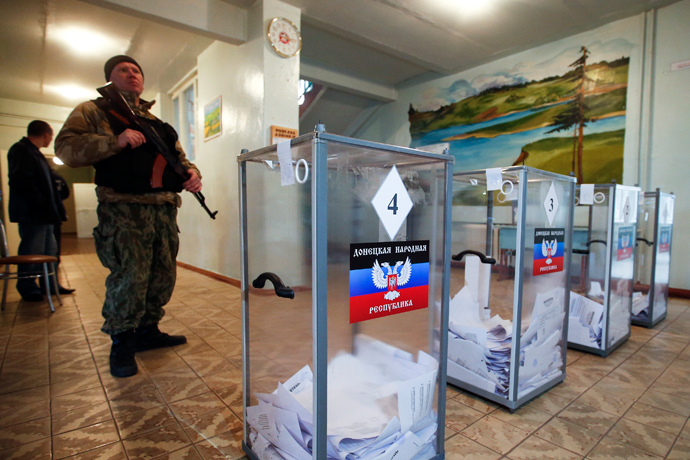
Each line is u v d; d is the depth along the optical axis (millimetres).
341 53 5168
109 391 1645
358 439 918
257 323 1148
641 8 3670
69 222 12344
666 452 1234
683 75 3555
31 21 3988
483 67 5141
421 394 1032
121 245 1792
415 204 1062
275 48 3439
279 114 3518
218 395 1615
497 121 5016
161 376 1802
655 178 3734
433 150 1118
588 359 2064
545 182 1574
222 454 1214
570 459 1193
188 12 3311
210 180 4590
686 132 3553
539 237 1566
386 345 1142
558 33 4207
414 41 4406
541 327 1595
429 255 1090
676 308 3205
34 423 1388
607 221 2080
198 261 5031
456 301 1719
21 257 2779
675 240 3637
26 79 5852
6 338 2316
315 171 808
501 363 1523
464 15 3803
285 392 965
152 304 2105
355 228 998
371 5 3604
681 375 1851
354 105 6793
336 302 1018
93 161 1706
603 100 4047
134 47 4566
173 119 6066
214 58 4379
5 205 5875
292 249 964
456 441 1288
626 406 1542
